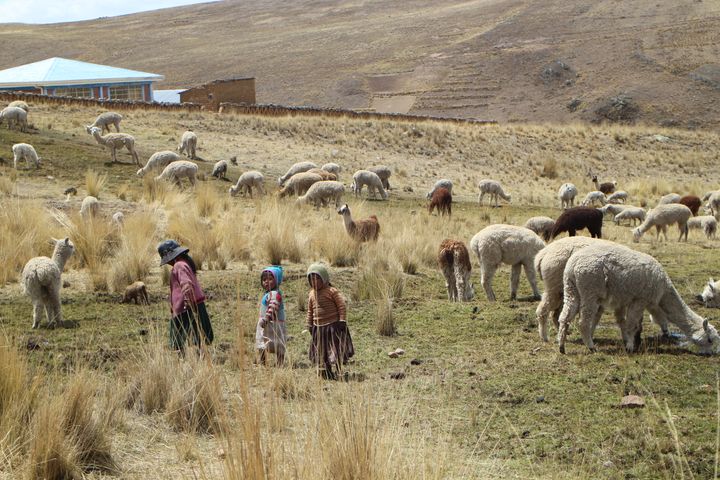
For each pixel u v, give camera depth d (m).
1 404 5.52
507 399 6.85
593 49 97.25
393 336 9.17
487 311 10.39
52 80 48.03
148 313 9.72
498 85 92.50
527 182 34.66
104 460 5.20
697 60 87.50
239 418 4.67
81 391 5.50
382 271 12.11
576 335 9.21
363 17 158.38
